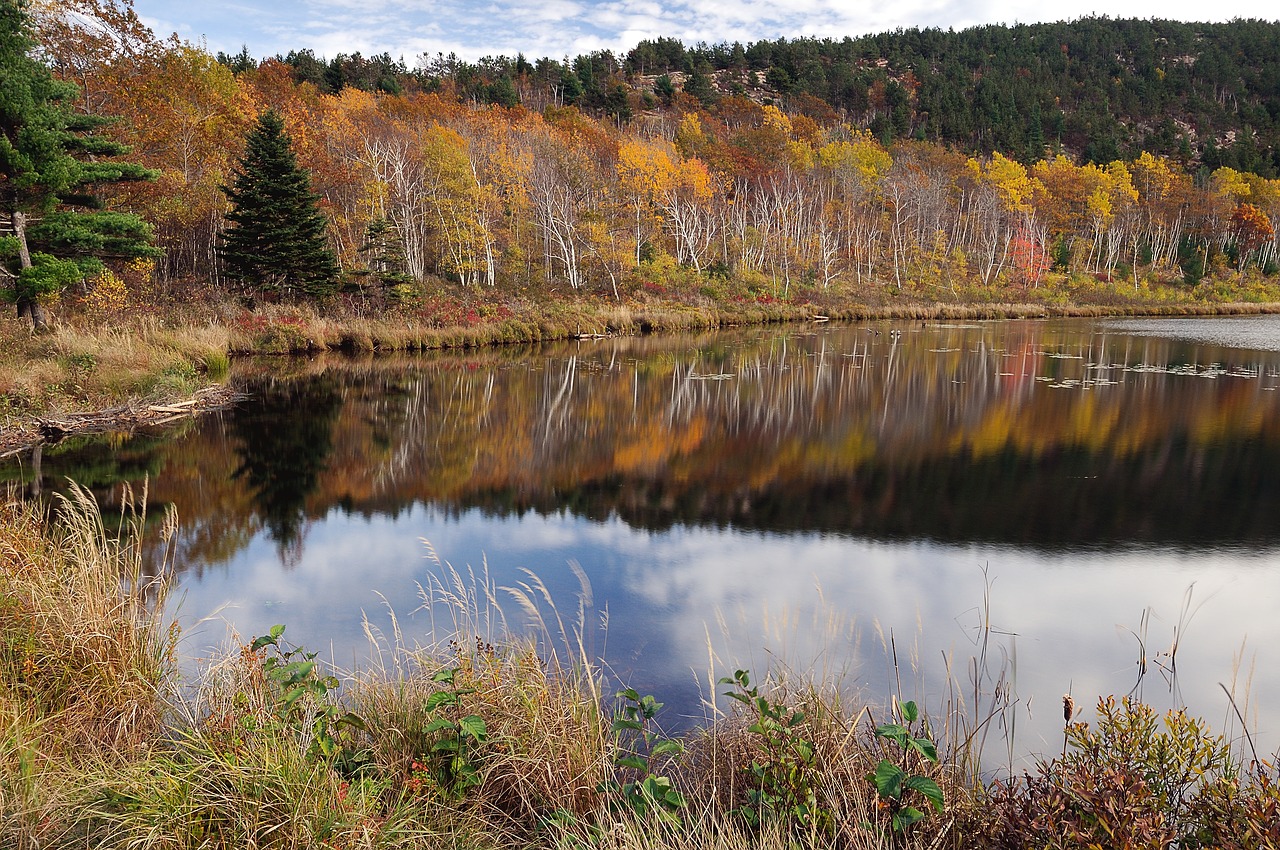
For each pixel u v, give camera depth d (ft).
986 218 199.11
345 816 7.90
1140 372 64.90
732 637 16.88
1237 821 7.54
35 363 42.93
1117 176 228.84
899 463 35.70
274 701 10.38
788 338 97.14
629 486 31.58
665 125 236.84
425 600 18.92
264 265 86.89
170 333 60.90
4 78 48.60
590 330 99.04
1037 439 40.70
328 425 43.09
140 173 55.26
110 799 8.38
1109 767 8.33
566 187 147.02
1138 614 18.72
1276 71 409.08
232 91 117.39
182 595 19.07
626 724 10.35
